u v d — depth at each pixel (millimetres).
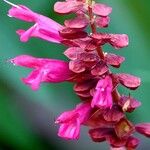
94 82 317
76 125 315
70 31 302
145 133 324
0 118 459
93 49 301
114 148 323
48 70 319
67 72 321
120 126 321
